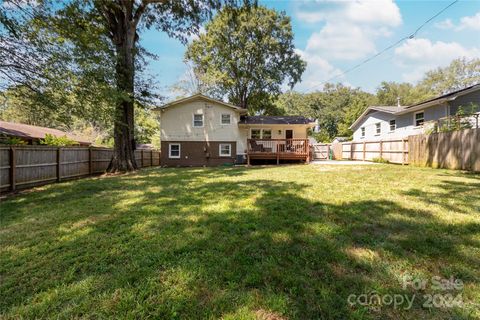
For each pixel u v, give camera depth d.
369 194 4.95
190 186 6.71
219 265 2.27
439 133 10.06
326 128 43.56
